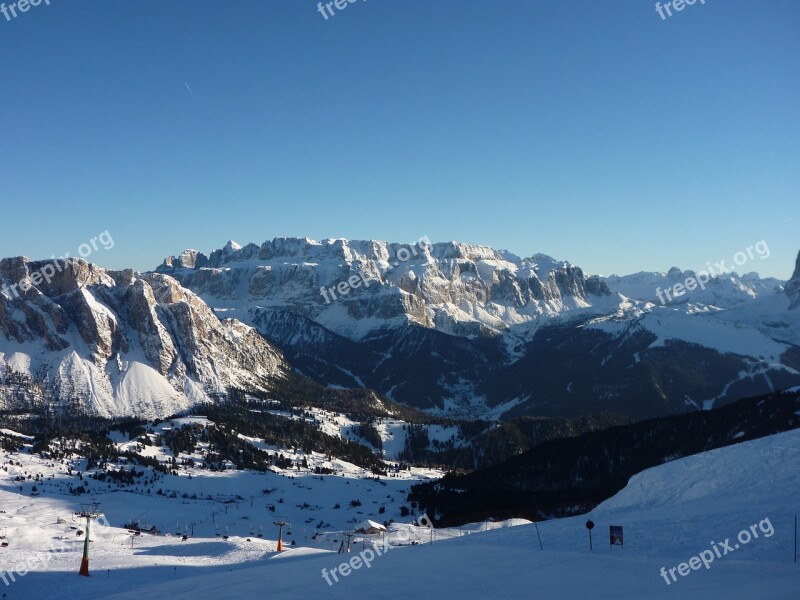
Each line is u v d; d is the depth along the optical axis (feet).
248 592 204.03
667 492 318.65
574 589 178.60
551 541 253.85
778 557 197.26
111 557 397.39
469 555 240.73
